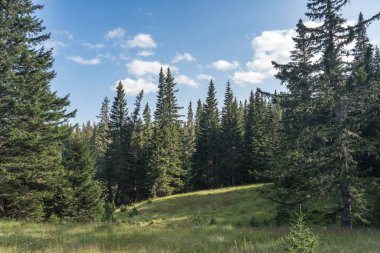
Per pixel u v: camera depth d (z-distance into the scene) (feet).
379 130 68.23
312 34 70.23
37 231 57.16
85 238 48.32
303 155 68.23
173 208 154.51
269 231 58.03
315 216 73.46
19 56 84.48
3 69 79.66
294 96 71.00
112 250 38.06
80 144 129.08
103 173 228.22
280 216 76.33
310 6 69.77
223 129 251.80
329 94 65.87
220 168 252.01
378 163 98.68
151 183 218.18
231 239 47.78
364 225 71.26
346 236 50.37
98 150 278.67
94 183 129.59
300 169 69.51
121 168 228.63
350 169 65.21
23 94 82.43
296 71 69.21
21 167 86.02
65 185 113.91
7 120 83.82
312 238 28.89
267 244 40.73
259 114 234.17
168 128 228.43
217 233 54.49
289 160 69.87
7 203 99.40
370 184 64.95
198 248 40.06
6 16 84.17
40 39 91.15
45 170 91.45
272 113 219.41
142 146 241.55
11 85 80.59
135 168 237.66
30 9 88.02
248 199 149.18
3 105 80.12
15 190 88.07
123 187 234.79
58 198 116.16
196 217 121.90
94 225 68.39
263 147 218.38
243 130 276.82
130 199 242.37
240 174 247.91
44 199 111.86
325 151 65.92
